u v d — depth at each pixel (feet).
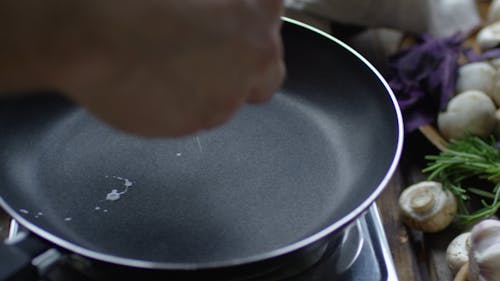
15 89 1.40
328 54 2.48
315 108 2.47
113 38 1.32
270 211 2.16
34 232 1.91
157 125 1.49
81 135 2.35
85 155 2.29
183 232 2.09
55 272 2.06
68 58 1.33
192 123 1.51
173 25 1.37
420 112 3.01
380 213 2.66
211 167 2.26
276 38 1.57
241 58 1.50
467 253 2.44
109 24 1.31
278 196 2.20
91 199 2.17
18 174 2.23
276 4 1.57
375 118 2.34
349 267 2.16
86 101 1.45
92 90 1.41
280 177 2.25
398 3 3.25
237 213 2.15
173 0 1.37
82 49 1.32
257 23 1.52
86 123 2.38
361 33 3.47
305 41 2.51
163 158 2.28
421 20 3.30
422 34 3.34
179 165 2.27
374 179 2.18
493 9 3.40
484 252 2.27
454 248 2.48
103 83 1.40
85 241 2.06
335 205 2.18
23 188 2.19
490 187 2.75
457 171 2.69
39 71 1.35
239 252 2.05
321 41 2.48
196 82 1.45
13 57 1.30
